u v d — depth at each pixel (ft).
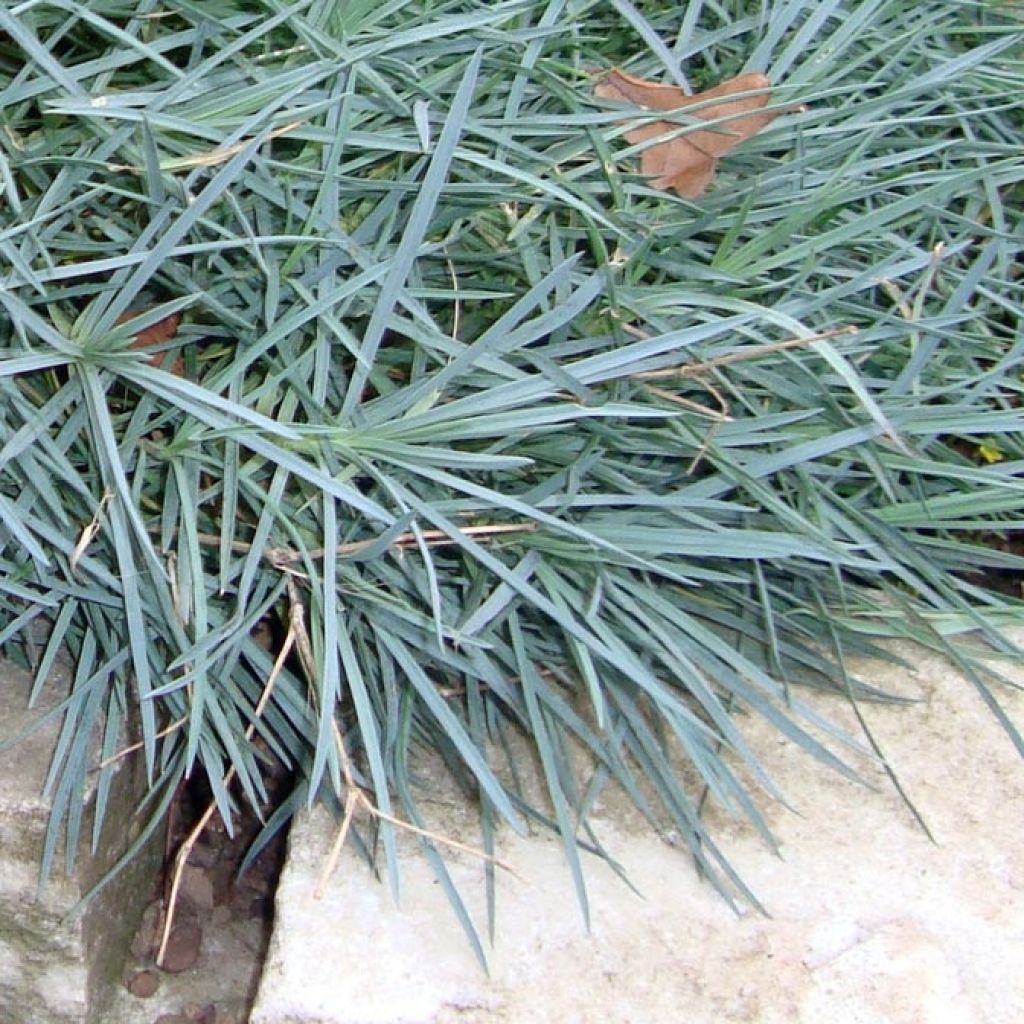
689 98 1.83
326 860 1.77
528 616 1.83
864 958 1.73
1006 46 1.92
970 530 1.90
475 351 1.72
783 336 1.82
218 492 1.77
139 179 1.74
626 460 1.83
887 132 1.91
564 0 1.84
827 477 1.86
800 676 1.87
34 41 1.68
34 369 1.73
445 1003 1.71
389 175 1.82
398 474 1.76
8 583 1.72
